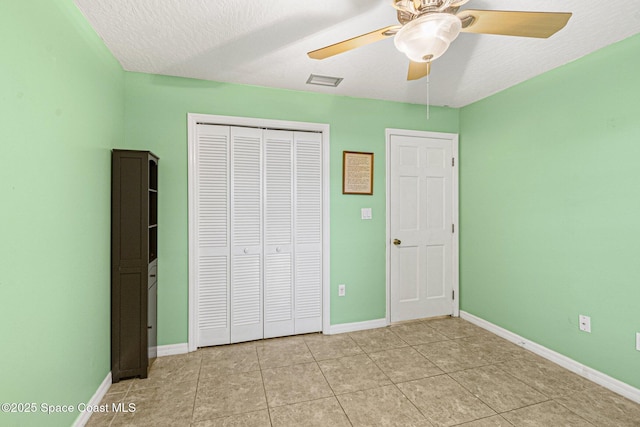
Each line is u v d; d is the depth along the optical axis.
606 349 2.04
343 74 2.49
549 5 1.61
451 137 3.30
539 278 2.50
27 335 1.22
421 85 2.72
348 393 1.97
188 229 2.54
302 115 2.85
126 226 2.07
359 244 3.04
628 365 1.93
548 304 2.43
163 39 1.95
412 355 2.49
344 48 1.46
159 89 2.48
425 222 3.26
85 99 1.71
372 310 3.09
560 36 1.91
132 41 1.97
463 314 3.31
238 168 2.70
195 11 1.67
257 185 2.76
